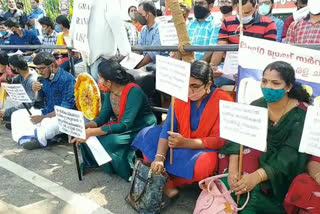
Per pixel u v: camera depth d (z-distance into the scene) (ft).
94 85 11.84
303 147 6.32
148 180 8.70
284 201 7.59
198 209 8.18
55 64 13.57
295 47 7.12
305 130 6.24
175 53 12.50
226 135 7.47
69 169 11.78
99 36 12.85
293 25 13.96
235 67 11.30
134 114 10.77
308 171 7.47
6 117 16.31
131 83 11.09
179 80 8.19
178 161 8.88
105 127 10.73
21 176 11.44
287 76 7.14
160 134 9.43
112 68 10.73
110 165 11.03
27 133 13.87
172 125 8.95
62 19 20.47
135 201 9.02
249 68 7.66
